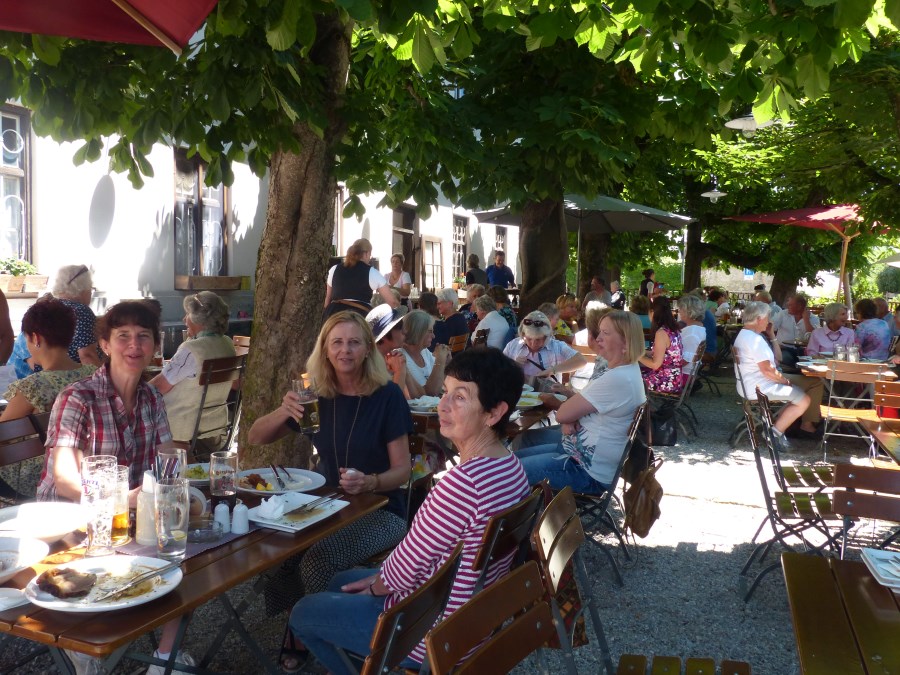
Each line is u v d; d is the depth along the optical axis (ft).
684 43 14.62
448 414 8.77
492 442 8.82
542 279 36.45
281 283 16.14
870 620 7.99
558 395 19.89
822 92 13.84
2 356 17.25
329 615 8.69
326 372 11.98
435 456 15.72
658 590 14.62
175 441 17.54
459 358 8.84
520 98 29.19
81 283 18.34
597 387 14.96
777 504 14.75
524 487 8.62
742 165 55.77
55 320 12.88
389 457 11.94
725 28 13.15
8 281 25.84
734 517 19.27
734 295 93.35
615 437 14.97
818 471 16.79
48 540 8.34
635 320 15.16
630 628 13.03
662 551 16.71
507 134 28.25
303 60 16.15
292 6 12.32
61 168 28.89
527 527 8.62
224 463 9.21
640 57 15.88
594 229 46.52
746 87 14.90
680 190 69.00
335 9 13.41
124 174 31.71
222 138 16.05
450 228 63.72
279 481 10.63
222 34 14.47
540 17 14.01
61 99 16.49
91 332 18.22
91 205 30.22
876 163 42.78
